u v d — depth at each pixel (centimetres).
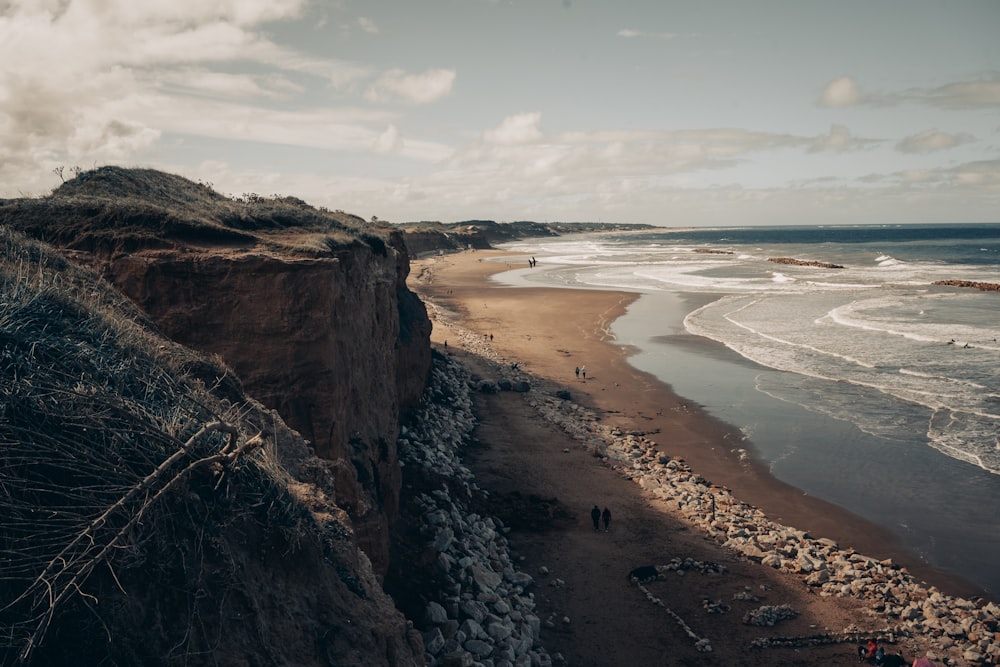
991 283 10006
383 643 855
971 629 2145
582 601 2244
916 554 2683
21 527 557
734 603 2264
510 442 3691
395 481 2195
